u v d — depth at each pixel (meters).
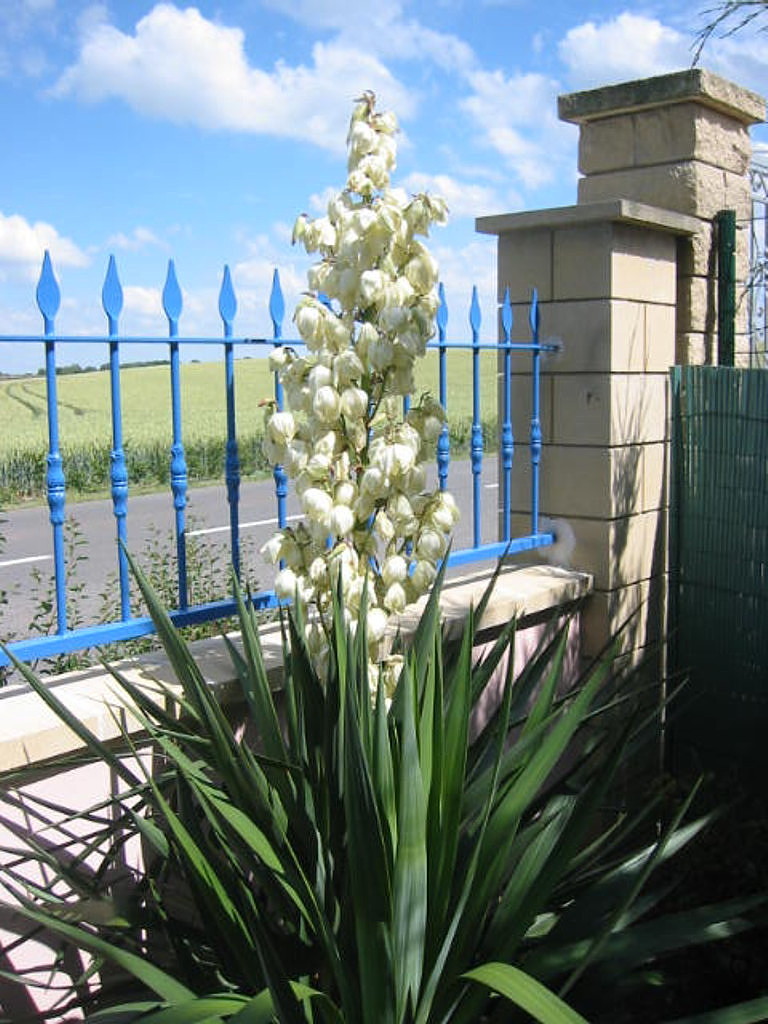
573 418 4.01
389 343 2.31
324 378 2.30
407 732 1.70
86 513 13.31
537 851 2.14
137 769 2.64
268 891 2.06
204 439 20.47
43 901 2.18
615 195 4.45
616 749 2.07
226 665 2.84
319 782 2.24
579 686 2.69
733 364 4.43
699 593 4.11
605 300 3.87
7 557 10.14
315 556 2.44
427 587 2.42
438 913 1.91
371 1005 1.80
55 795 2.46
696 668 4.14
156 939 2.41
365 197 2.36
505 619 3.54
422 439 2.45
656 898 2.22
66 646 2.60
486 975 1.71
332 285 2.36
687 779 3.93
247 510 13.42
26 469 15.39
